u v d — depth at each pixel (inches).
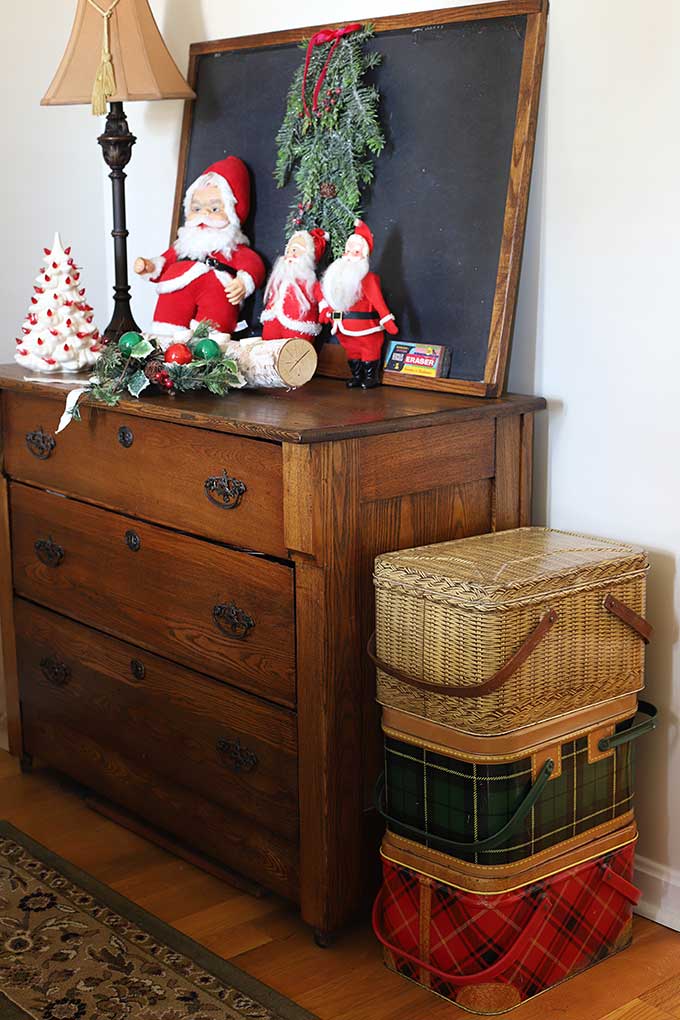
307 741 77.2
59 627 100.0
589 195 81.3
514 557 74.8
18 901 84.6
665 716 81.9
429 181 88.5
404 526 78.7
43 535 99.8
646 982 75.6
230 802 85.1
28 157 113.1
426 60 88.7
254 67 102.0
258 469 76.5
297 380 86.0
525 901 72.6
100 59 99.0
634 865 84.4
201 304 101.3
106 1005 73.0
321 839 77.6
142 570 89.1
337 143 93.7
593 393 83.4
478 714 69.9
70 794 103.5
